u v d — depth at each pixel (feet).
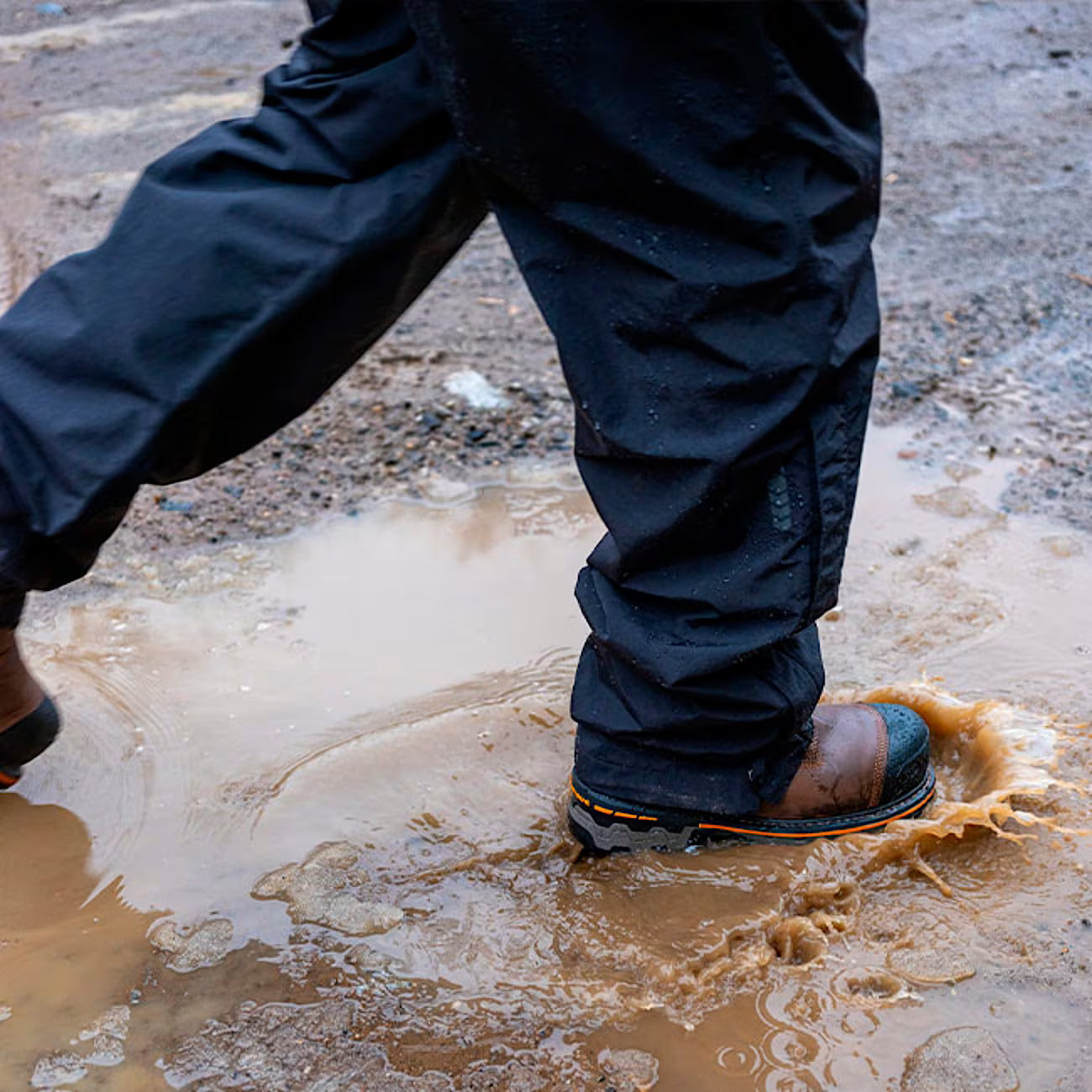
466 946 5.38
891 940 5.35
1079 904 5.52
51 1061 4.89
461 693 7.06
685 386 4.71
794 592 5.05
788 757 5.66
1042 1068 4.75
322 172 4.86
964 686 7.02
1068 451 9.43
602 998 5.08
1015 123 16.35
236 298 4.85
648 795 5.59
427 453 9.56
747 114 4.34
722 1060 4.81
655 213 4.51
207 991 5.19
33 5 21.33
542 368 10.75
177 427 4.95
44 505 4.97
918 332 11.19
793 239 4.49
